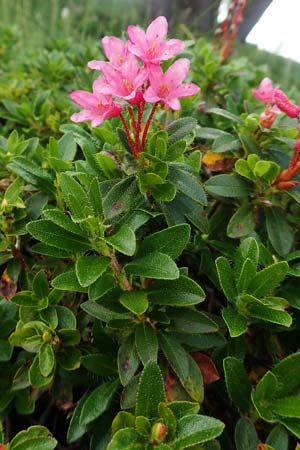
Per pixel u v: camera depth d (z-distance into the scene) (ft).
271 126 0.80
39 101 1.03
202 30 2.03
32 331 0.62
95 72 1.08
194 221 0.65
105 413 0.61
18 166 0.71
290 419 0.57
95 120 0.57
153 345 0.57
